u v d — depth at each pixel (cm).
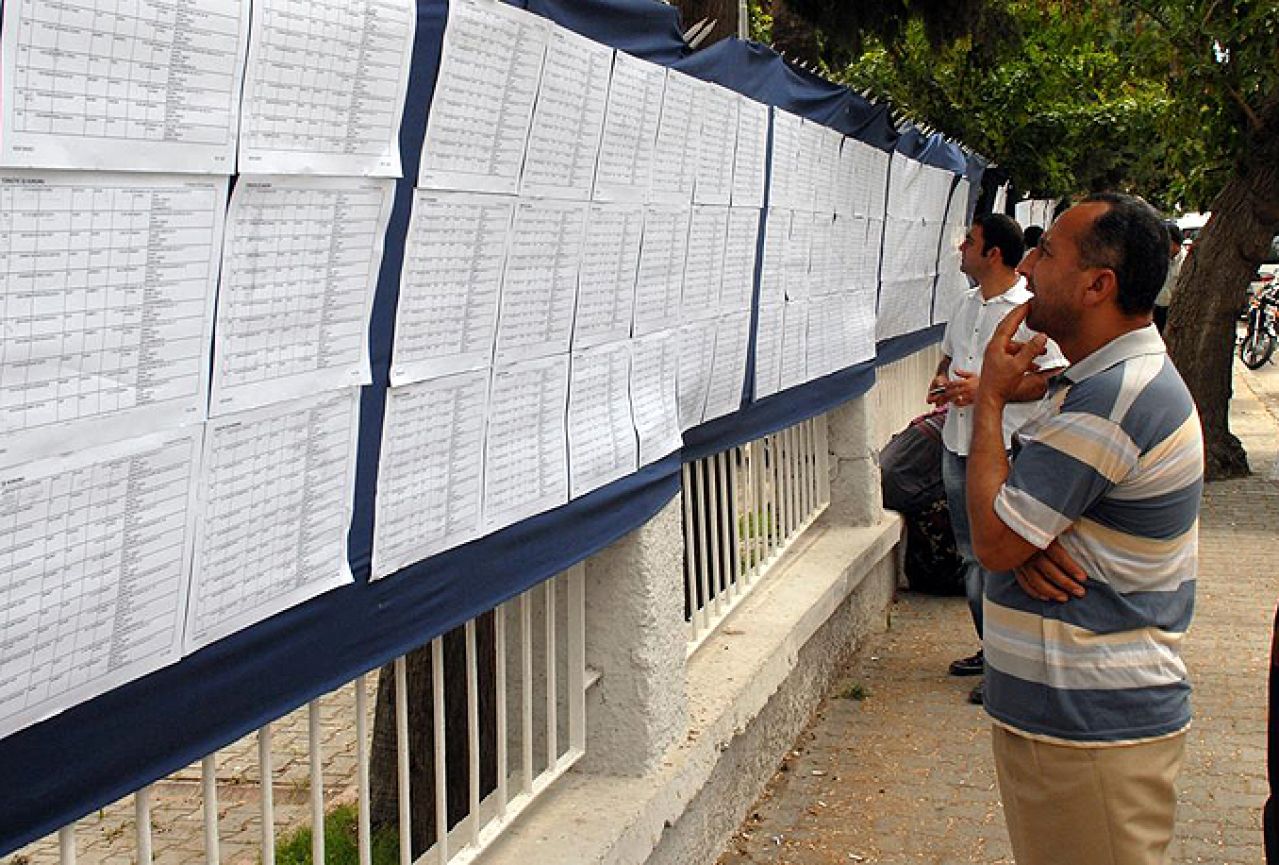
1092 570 312
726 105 462
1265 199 1254
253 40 219
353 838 486
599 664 405
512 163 311
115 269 197
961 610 844
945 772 577
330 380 253
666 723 416
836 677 700
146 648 213
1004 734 330
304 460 248
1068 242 312
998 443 324
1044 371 339
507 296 319
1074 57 1440
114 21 191
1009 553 312
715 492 527
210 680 230
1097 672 312
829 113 612
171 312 209
